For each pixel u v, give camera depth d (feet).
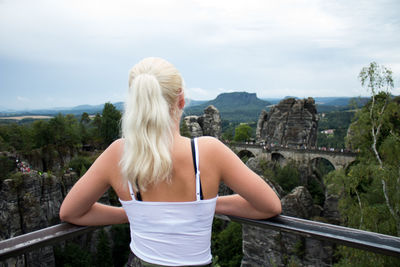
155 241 8.30
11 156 151.02
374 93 81.76
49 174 155.84
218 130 333.62
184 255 8.29
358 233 9.53
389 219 73.67
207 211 8.37
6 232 134.92
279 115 297.53
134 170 7.45
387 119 83.71
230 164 8.48
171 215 8.15
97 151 258.78
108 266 159.74
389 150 79.20
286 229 10.19
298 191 120.16
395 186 72.95
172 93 8.35
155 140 7.45
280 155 276.21
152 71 8.45
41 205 147.84
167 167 7.51
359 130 97.86
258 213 10.19
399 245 8.89
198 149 8.26
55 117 236.22
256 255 107.34
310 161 245.65
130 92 8.10
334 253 87.97
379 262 63.21
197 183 8.08
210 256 9.07
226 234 153.17
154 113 7.47
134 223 8.68
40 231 9.82
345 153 219.41
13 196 135.74
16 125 231.91
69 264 149.18
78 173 209.05
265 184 9.15
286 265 99.14
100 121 289.74
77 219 9.95
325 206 156.87
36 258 133.80
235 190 8.91
